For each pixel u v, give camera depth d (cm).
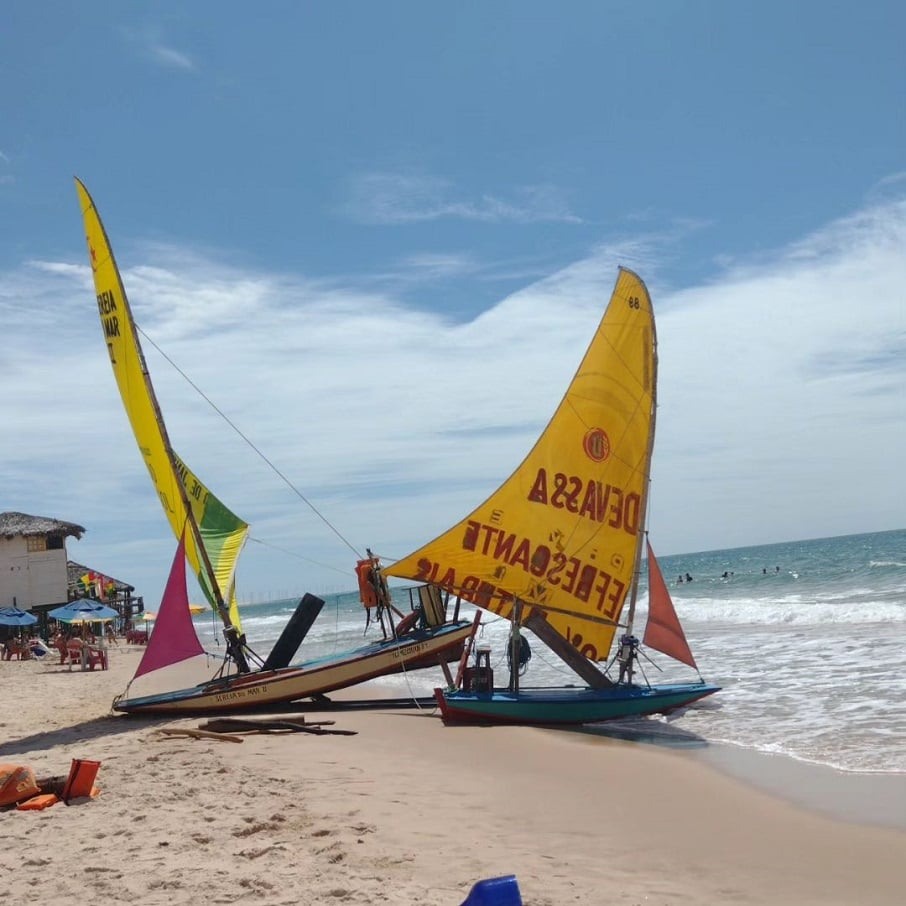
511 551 1573
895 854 759
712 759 1166
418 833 832
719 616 3656
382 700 1808
